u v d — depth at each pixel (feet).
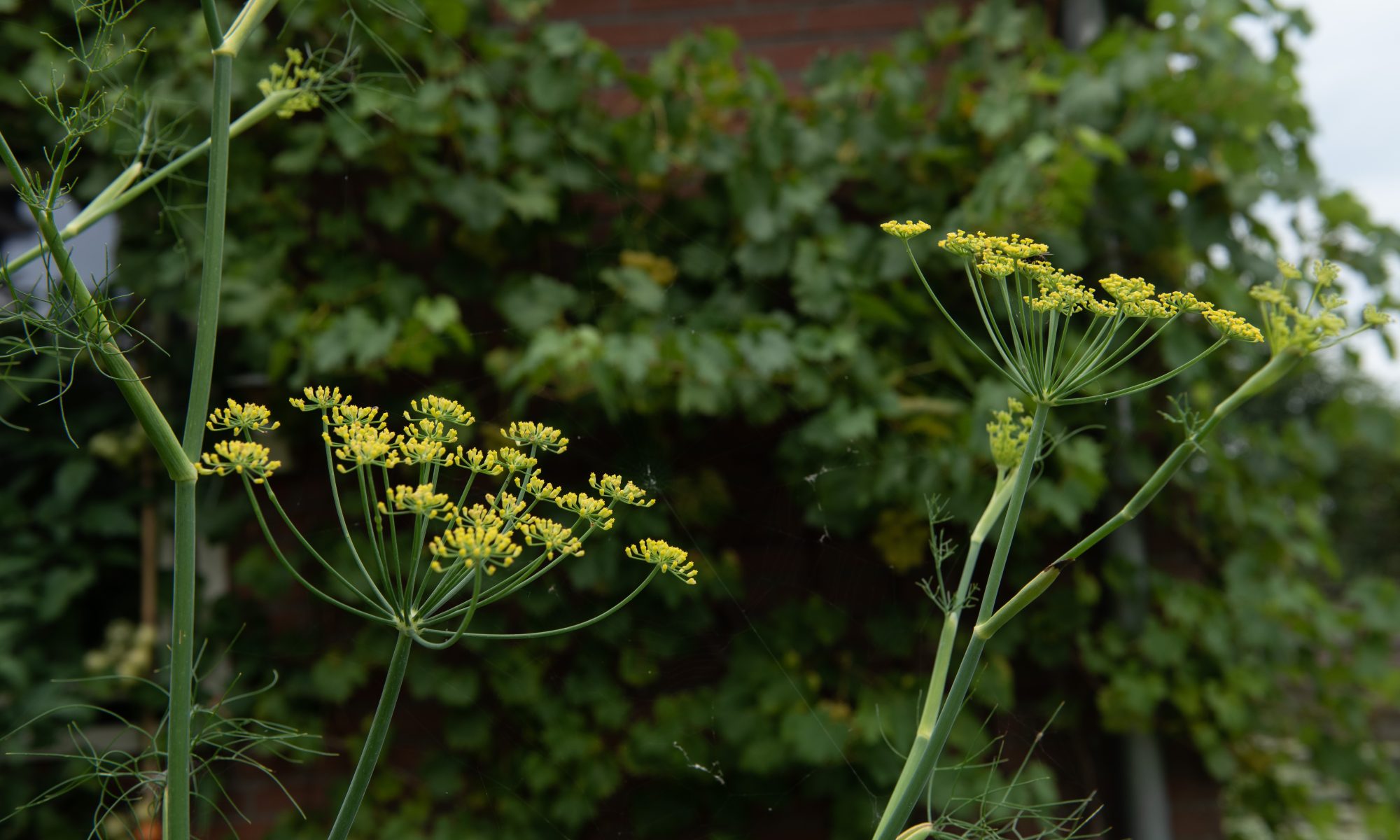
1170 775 7.97
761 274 7.20
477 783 5.89
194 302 7.37
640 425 6.10
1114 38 7.47
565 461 5.24
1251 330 2.26
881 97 7.68
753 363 6.39
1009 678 6.91
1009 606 2.28
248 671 7.07
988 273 2.50
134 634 8.28
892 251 7.38
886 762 6.53
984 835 2.79
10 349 2.38
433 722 6.20
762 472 6.45
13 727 7.74
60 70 7.27
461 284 7.27
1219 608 7.61
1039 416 2.40
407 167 7.29
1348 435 7.95
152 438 2.04
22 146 7.78
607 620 5.01
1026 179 7.08
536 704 5.26
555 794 5.30
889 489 6.72
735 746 5.84
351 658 6.77
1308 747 7.81
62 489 8.13
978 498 6.95
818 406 6.65
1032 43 7.70
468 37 7.25
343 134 7.05
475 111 7.20
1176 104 7.45
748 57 7.48
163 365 8.11
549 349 6.05
